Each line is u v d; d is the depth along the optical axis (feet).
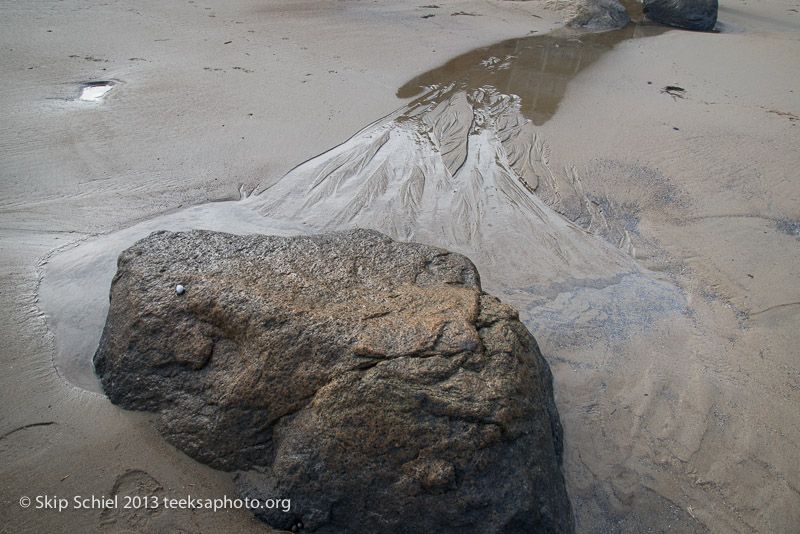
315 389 9.96
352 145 22.95
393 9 40.57
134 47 29.84
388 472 9.41
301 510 9.76
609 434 12.76
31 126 21.89
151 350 11.43
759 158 23.22
